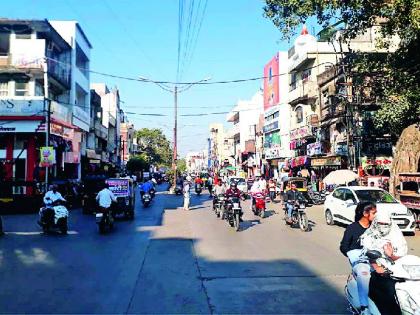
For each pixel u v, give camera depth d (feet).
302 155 127.34
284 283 25.79
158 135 319.47
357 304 18.53
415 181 51.75
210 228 51.98
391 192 59.41
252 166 193.77
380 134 89.86
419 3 35.73
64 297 23.03
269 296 23.08
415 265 16.57
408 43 47.34
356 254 18.99
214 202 69.92
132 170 225.97
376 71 56.85
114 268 30.09
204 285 25.38
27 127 85.35
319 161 107.24
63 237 45.32
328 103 106.22
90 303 21.94
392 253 17.44
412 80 49.88
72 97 121.60
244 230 50.21
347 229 20.58
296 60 127.44
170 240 42.70
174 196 121.39
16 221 60.90
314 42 119.96
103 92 211.00
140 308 21.09
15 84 99.76
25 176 87.81
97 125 157.38
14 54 97.55
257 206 64.90
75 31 125.29
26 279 27.02
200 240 42.65
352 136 90.84
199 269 29.60
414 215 50.83
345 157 96.58
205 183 164.14
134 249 37.70
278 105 148.36
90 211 71.97
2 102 89.76
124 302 22.07
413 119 55.57
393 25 42.42
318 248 37.96
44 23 98.53
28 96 96.12
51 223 47.62
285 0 41.75
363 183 78.18
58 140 94.27
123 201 61.05
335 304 21.65
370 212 20.12
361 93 88.99
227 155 274.57
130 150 278.67
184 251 36.55
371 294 17.04
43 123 86.07
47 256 34.65
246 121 219.41
